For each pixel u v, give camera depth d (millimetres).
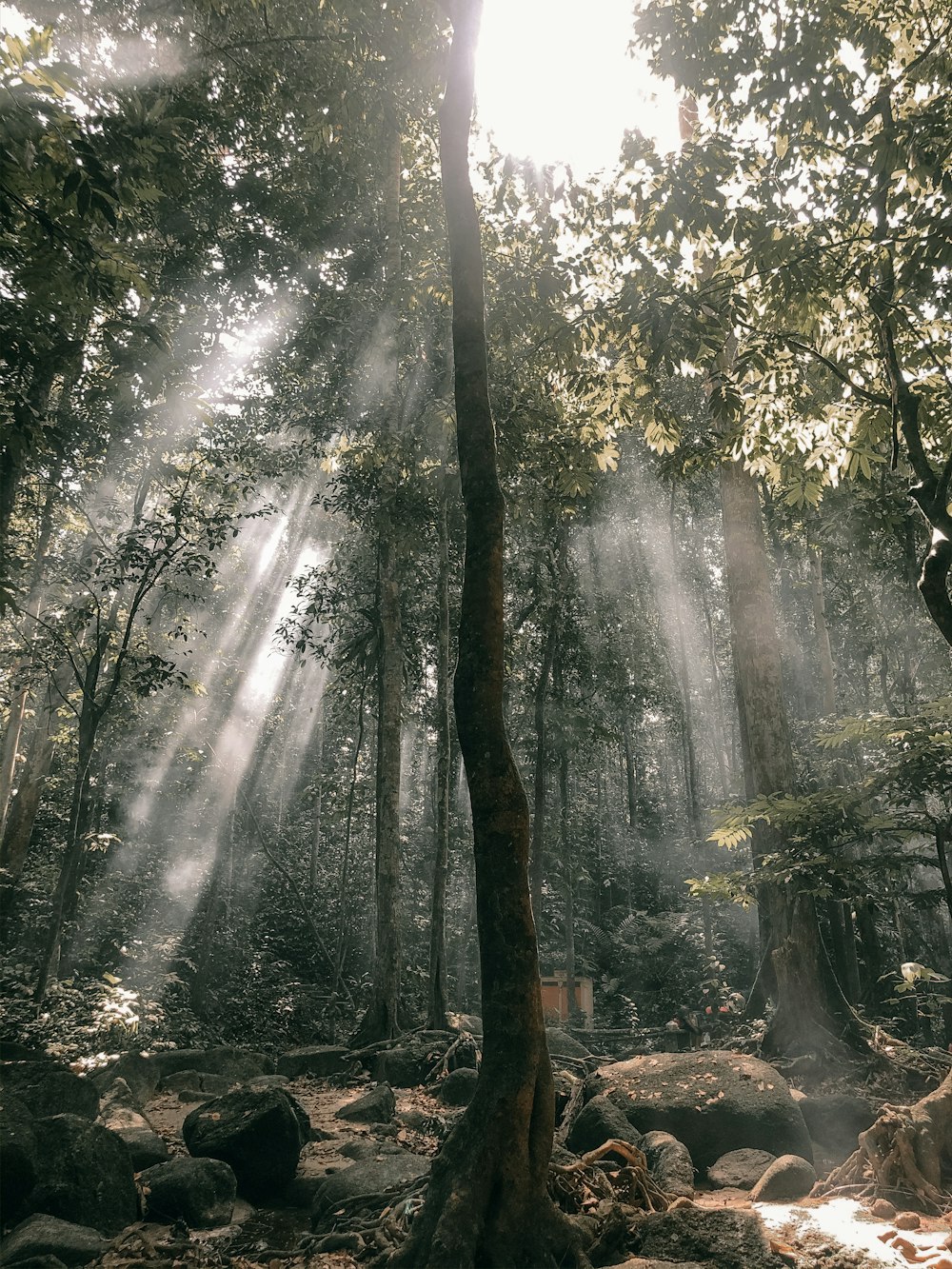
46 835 21203
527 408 10938
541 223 9359
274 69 13438
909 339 8406
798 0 7223
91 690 12625
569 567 21953
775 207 7480
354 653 19422
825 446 9227
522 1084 4891
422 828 26797
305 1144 7922
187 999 17797
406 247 17453
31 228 5867
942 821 8633
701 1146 7242
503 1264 4508
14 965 13117
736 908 25594
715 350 8000
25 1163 5664
